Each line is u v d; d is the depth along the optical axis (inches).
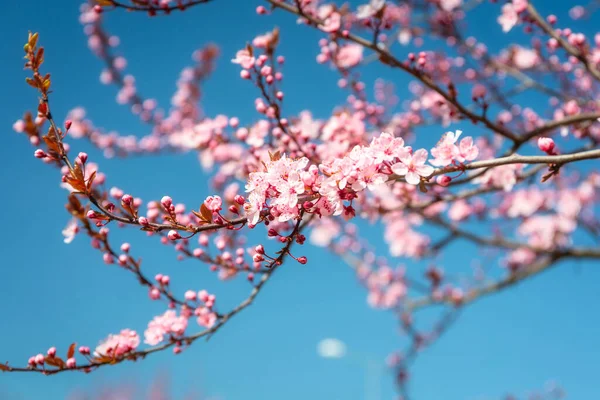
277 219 99.0
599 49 193.9
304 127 174.7
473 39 253.6
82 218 141.9
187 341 141.2
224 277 161.9
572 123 169.6
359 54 200.7
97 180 154.3
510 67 253.9
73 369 126.8
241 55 151.0
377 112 210.8
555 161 101.2
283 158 100.0
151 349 135.8
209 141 182.5
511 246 275.4
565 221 276.5
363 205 197.3
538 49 241.4
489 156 261.4
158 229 102.3
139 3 152.9
